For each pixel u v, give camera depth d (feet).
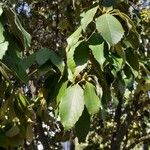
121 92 7.53
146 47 14.16
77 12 9.87
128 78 7.42
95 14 6.84
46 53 6.81
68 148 18.70
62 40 14.55
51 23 16.19
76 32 6.61
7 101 7.52
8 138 7.39
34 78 13.42
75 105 6.11
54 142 18.38
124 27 7.16
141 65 9.01
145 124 22.57
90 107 6.19
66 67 6.79
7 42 5.94
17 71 6.51
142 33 12.47
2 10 6.04
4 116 7.82
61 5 14.62
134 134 22.63
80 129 6.37
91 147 22.66
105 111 6.91
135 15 8.52
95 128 20.99
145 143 22.84
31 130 8.46
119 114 18.20
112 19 6.21
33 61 6.86
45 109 9.37
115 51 6.93
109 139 22.40
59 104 6.32
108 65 7.21
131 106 18.07
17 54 6.48
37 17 16.46
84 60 6.51
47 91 7.28
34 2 15.78
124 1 8.08
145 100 17.67
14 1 7.00
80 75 6.56
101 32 6.13
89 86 6.33
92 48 6.39
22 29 6.35
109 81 7.60
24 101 7.75
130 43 7.27
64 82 6.70
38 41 16.29
